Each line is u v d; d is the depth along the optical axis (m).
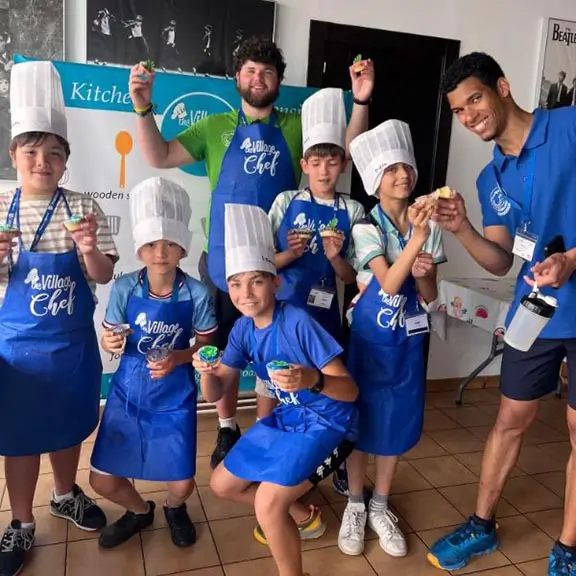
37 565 2.02
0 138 2.78
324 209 2.33
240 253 1.83
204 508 2.40
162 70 2.90
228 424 2.73
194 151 2.61
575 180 1.81
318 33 3.10
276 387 1.93
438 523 2.37
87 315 1.98
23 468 1.99
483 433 3.22
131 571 2.01
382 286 2.02
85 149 2.81
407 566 2.11
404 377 2.13
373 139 2.10
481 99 1.80
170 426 2.05
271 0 2.99
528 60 3.55
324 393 1.83
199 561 2.08
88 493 2.47
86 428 2.04
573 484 1.99
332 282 2.38
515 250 1.93
